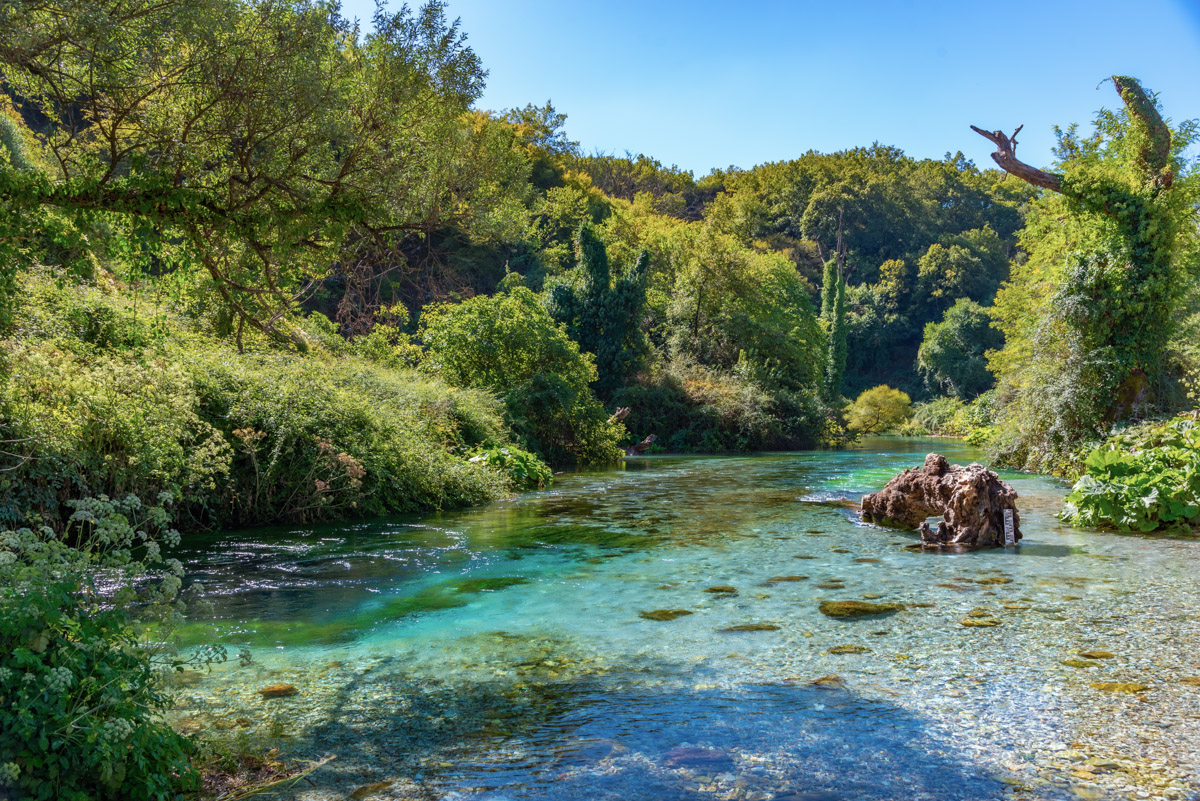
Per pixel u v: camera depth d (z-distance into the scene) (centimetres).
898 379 7762
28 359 840
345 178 663
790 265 5281
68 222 628
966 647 527
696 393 3469
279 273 712
